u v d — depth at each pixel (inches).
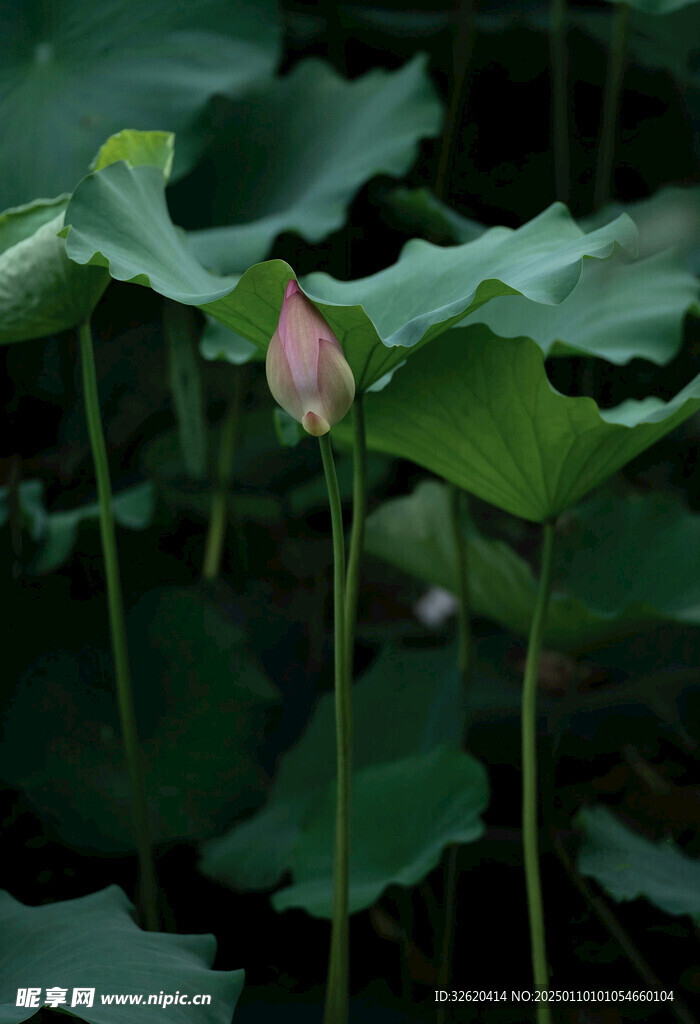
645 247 118.6
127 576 128.6
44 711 107.7
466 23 126.3
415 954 94.8
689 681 108.8
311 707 122.3
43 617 114.5
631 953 94.0
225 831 103.6
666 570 97.0
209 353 86.8
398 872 89.0
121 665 87.8
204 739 108.1
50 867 101.5
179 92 109.9
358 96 118.6
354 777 93.1
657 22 135.1
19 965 80.4
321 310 75.4
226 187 118.8
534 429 80.4
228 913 98.0
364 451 79.7
